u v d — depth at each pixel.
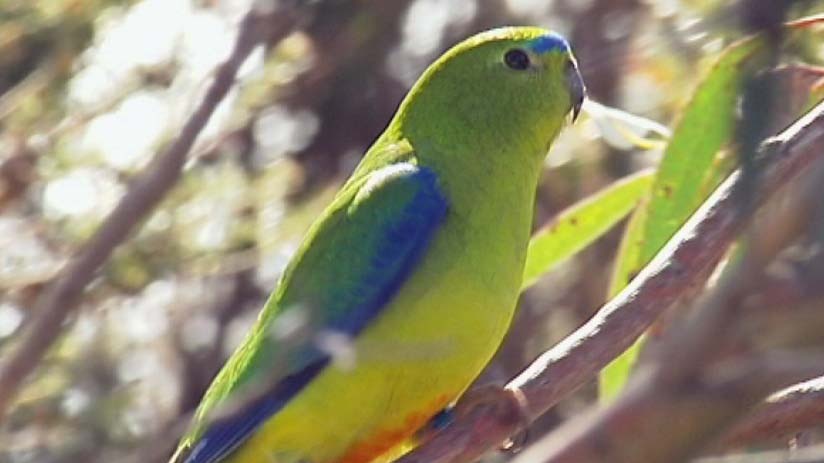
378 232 8.45
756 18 2.81
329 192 15.67
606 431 2.60
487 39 9.30
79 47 14.16
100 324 14.31
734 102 3.19
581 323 14.55
